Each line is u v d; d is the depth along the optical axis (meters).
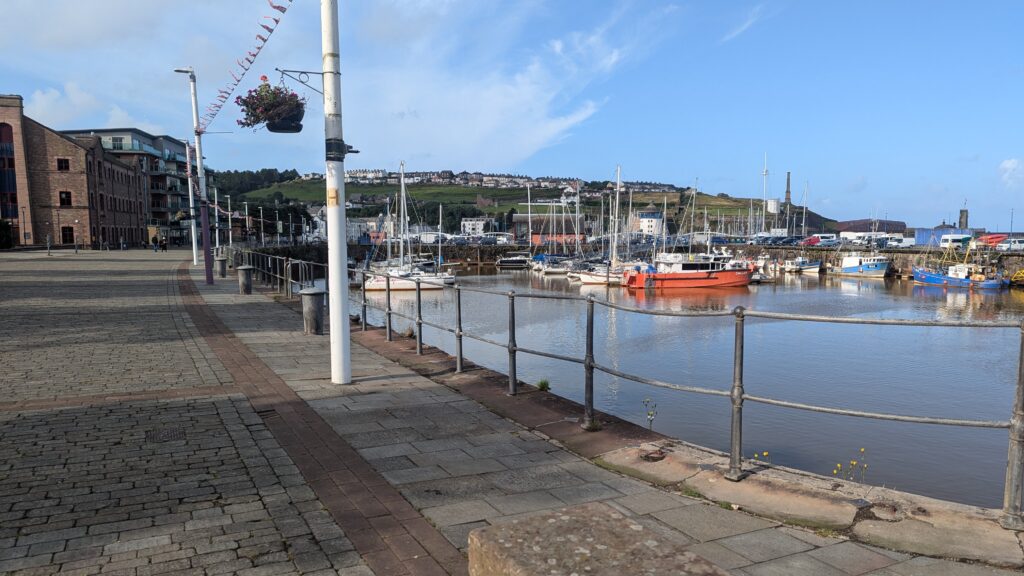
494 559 2.37
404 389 7.52
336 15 7.30
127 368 8.79
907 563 3.33
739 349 4.42
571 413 6.41
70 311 15.38
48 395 7.21
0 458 5.13
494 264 112.69
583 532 2.49
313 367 8.88
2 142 67.00
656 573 2.15
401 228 64.75
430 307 41.88
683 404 16.19
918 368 22.30
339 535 3.80
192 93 24.03
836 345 26.89
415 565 3.44
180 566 3.43
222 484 4.62
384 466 5.00
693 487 4.45
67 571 3.37
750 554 3.46
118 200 83.06
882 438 13.92
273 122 8.41
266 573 3.35
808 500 4.10
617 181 78.31
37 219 68.94
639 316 37.00
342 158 7.64
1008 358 24.12
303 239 134.38
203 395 7.25
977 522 3.68
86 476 4.76
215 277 28.33
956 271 63.53
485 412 6.55
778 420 14.98
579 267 73.50
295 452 5.33
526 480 4.69
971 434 14.33
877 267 74.19
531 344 26.81
